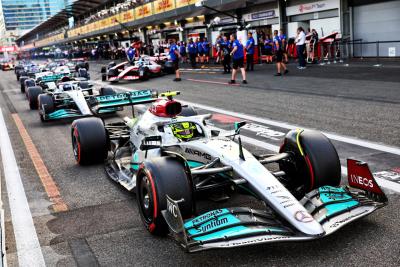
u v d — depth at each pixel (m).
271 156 5.19
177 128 5.57
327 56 22.75
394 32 21.33
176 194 4.28
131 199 5.74
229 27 31.75
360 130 8.34
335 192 4.36
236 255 4.05
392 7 21.14
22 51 137.62
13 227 5.06
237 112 11.31
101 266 4.05
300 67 20.03
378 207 4.17
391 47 21.61
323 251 4.01
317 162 4.66
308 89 13.80
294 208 3.91
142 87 19.41
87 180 6.69
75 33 70.88
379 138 7.71
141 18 41.00
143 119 6.27
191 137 5.55
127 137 7.24
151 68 22.81
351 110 10.14
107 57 55.38
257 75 19.20
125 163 6.91
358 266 3.73
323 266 3.77
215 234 3.79
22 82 21.92
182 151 5.32
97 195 5.98
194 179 5.12
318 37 24.44
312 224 3.76
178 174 4.35
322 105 11.06
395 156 6.67
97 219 5.14
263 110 11.23
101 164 7.54
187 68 28.00
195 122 5.60
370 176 4.28
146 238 4.55
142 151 5.91
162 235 4.55
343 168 6.29
